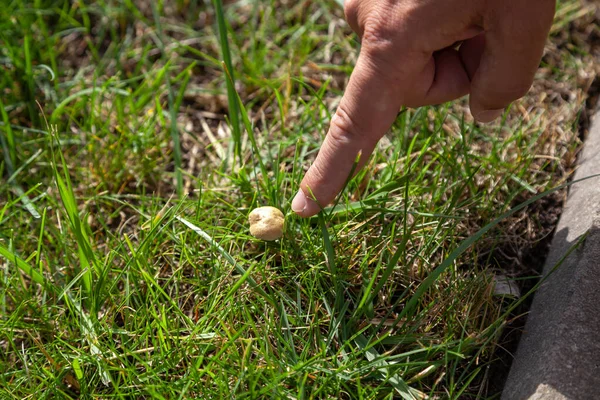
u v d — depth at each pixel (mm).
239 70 577
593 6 596
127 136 530
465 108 550
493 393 445
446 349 431
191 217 486
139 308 457
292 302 457
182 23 606
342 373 431
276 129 546
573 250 457
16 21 583
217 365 439
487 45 423
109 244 490
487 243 489
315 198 450
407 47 423
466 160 497
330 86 571
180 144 548
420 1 417
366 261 469
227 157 523
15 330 461
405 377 440
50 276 481
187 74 538
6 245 479
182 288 477
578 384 412
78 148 542
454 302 456
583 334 423
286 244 475
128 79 575
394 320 457
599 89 558
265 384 434
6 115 518
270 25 599
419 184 505
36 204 515
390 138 532
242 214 486
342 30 593
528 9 406
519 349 448
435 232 470
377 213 487
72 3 609
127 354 438
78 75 572
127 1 598
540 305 454
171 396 427
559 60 574
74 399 445
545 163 521
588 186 486
